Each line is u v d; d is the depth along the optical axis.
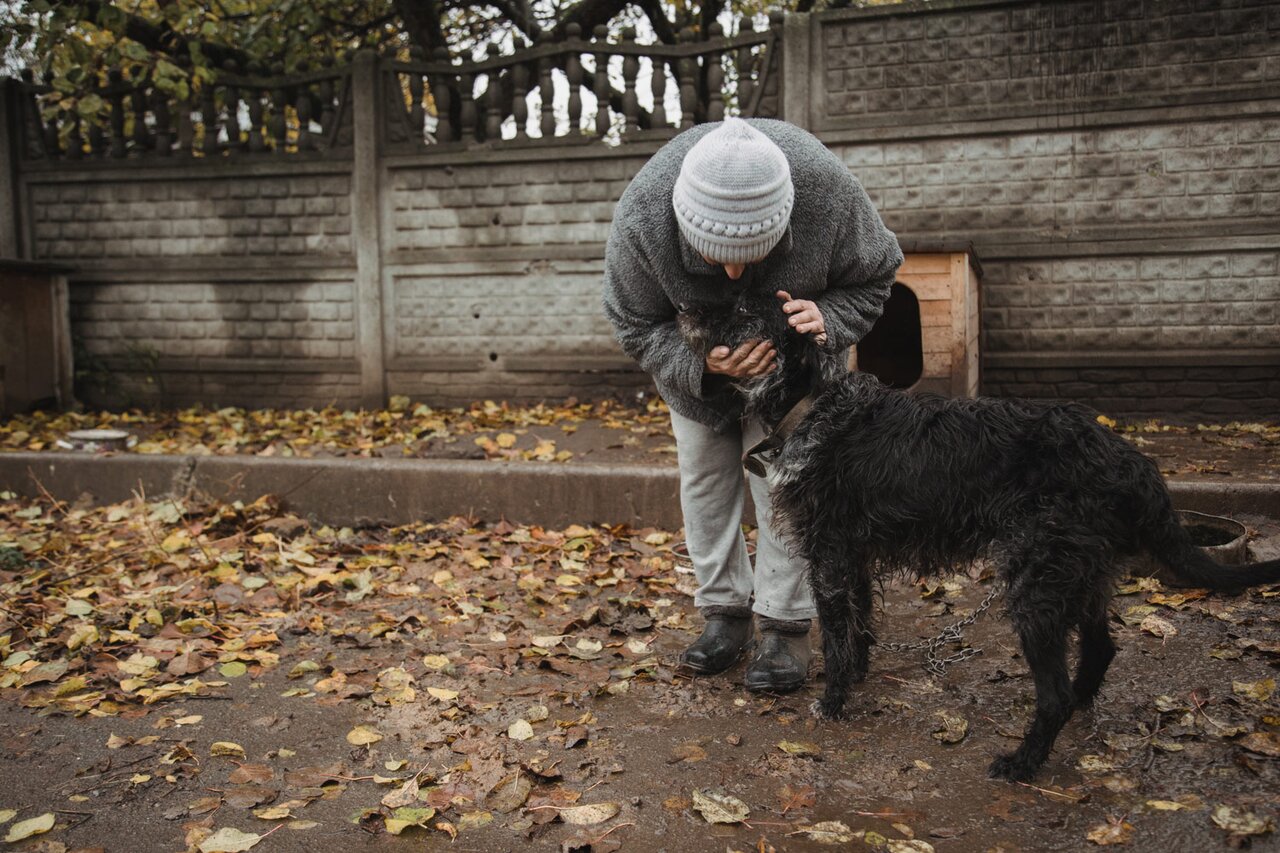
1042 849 2.23
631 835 2.36
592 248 7.52
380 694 3.19
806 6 10.12
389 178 7.80
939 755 2.70
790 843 2.30
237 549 4.88
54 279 8.03
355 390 8.05
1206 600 3.61
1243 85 6.23
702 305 2.92
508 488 5.24
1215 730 2.69
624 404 7.42
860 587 3.07
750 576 3.41
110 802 2.57
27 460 5.90
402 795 2.54
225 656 3.57
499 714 3.04
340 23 9.62
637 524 5.09
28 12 7.31
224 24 8.59
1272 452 5.22
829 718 2.94
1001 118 6.63
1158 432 6.11
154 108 8.23
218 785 2.65
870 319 3.07
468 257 7.71
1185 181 6.40
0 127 8.34
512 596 4.20
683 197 2.56
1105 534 2.51
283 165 7.95
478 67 7.61
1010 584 2.56
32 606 4.06
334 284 8.01
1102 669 2.81
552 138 7.52
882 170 6.89
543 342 7.68
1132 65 6.40
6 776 2.72
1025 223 6.70
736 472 3.26
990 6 6.55
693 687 3.21
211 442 6.79
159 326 8.34
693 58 7.29
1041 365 6.74
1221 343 6.45
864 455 2.77
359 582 4.36
